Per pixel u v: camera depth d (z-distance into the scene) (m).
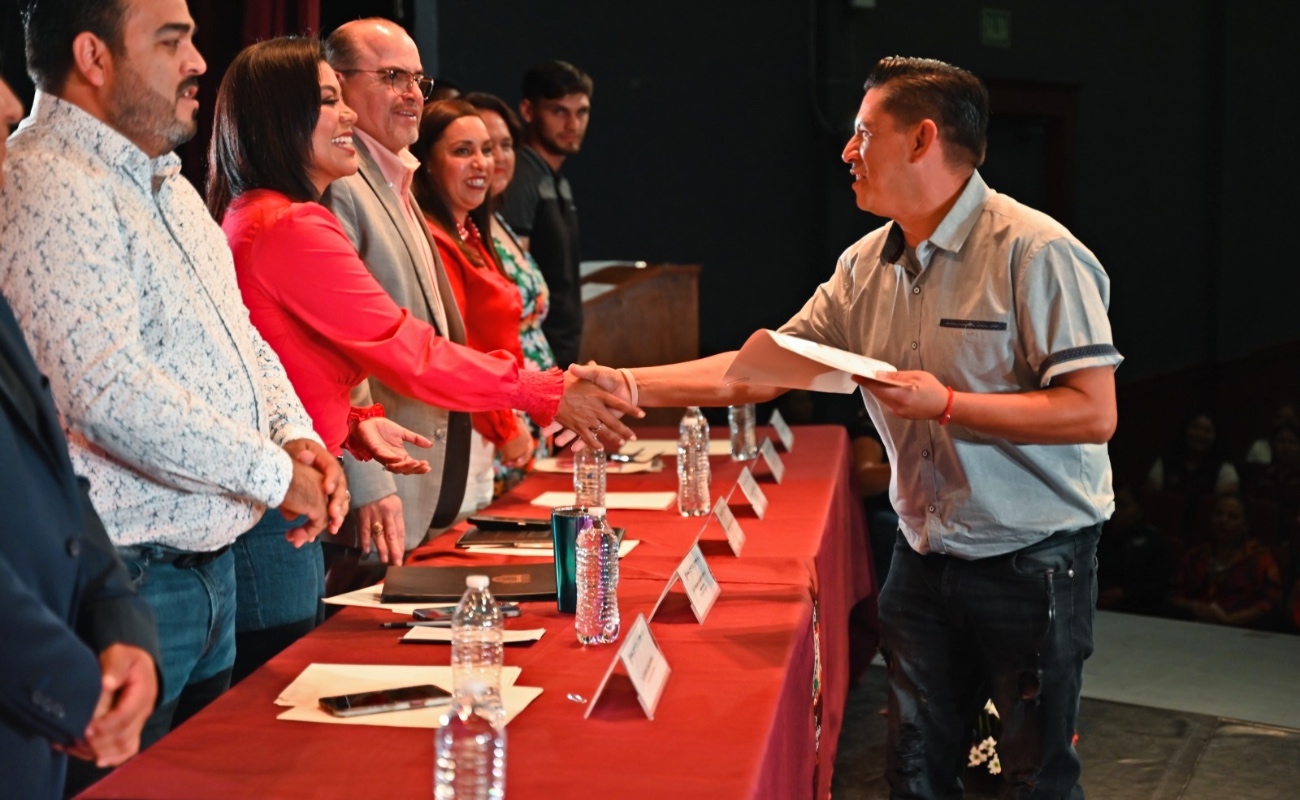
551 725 1.50
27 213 1.52
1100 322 2.01
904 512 2.24
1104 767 3.40
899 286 2.20
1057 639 2.11
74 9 1.59
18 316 1.50
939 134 2.06
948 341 2.11
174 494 1.67
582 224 6.30
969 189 2.09
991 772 3.24
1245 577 5.82
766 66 6.55
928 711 2.25
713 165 6.51
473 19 5.85
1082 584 2.14
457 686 1.51
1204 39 7.27
